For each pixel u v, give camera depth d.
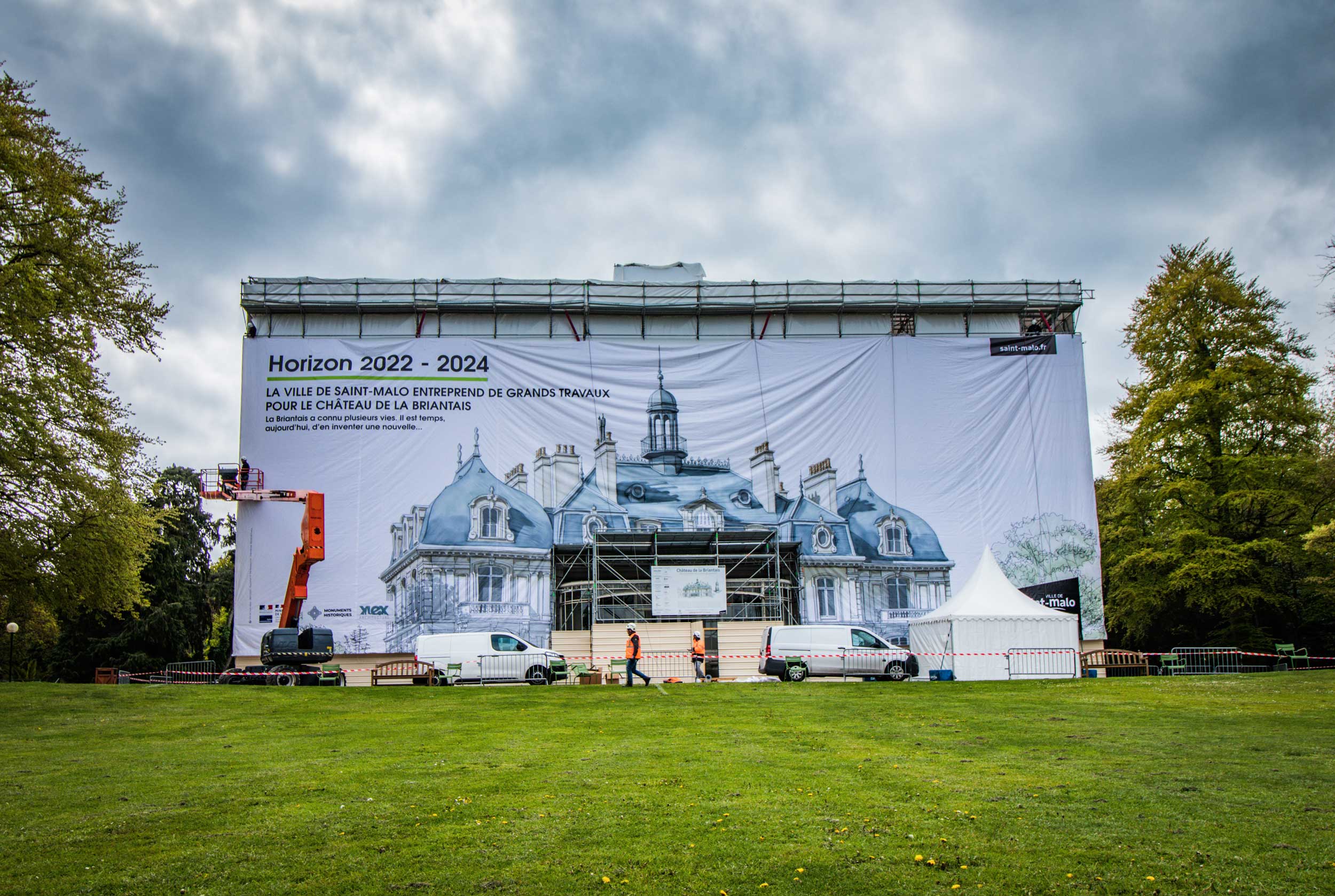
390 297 45.00
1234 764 13.75
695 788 12.69
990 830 10.45
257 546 41.69
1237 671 37.22
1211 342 42.69
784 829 10.58
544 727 18.78
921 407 45.44
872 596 43.88
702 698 23.39
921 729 17.81
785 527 44.28
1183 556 41.03
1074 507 44.88
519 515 43.22
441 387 43.91
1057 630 31.66
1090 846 9.81
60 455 26.97
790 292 46.44
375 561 42.12
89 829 10.85
